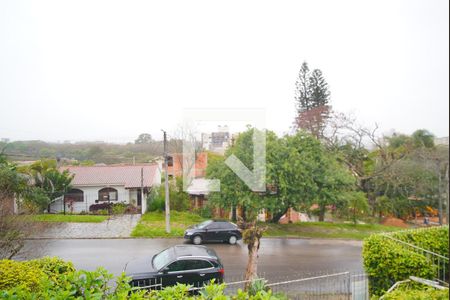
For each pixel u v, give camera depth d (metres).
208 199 21.02
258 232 9.06
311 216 27.08
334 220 27.50
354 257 14.30
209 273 9.55
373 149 31.39
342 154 27.72
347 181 20.72
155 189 25.95
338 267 12.59
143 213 23.69
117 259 12.98
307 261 13.48
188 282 9.39
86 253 13.85
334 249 15.86
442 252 10.00
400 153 29.19
